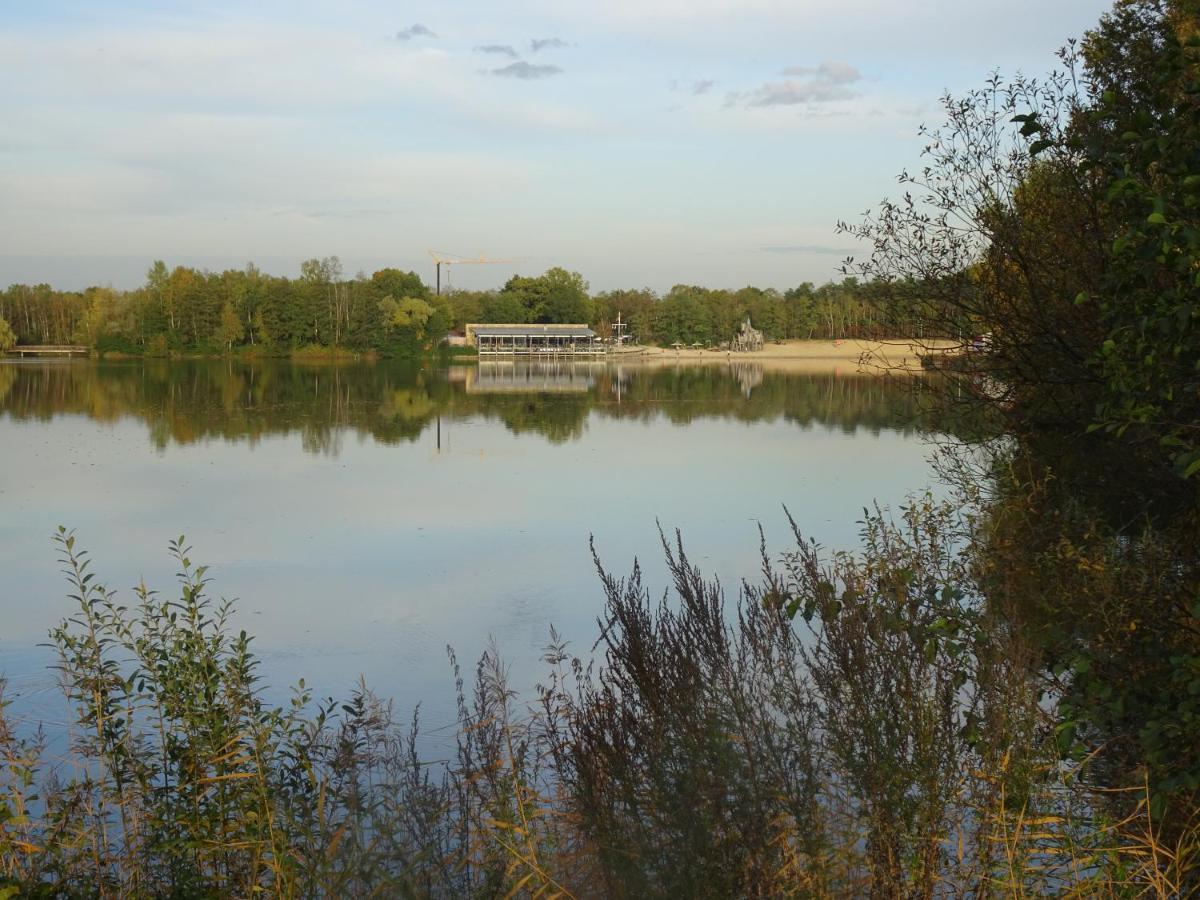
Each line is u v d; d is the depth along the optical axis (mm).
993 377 8516
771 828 3133
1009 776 3605
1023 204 8125
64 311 98562
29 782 4785
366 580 12477
